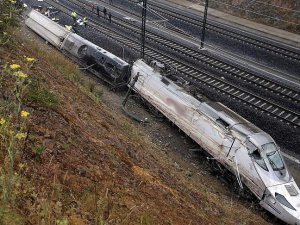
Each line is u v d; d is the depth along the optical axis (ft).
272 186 48.52
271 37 112.27
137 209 24.27
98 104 51.96
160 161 44.24
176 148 60.90
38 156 22.99
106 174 26.61
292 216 46.03
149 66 73.72
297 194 48.85
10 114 24.68
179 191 34.81
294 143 63.57
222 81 82.17
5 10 46.42
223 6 132.36
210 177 55.36
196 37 108.99
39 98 30.81
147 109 71.92
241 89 78.95
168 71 71.77
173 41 102.89
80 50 83.82
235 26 120.06
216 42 105.91
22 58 43.19
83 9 124.36
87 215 20.83
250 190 50.60
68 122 31.45
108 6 130.41
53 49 89.15
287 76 87.15
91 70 80.64
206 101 61.72
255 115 70.79
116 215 22.20
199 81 82.74
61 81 47.09
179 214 28.30
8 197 17.33
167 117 65.16
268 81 83.35
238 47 102.99
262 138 52.21
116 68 75.82
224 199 47.75
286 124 67.92
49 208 19.01
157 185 31.24
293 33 114.21
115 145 34.63
